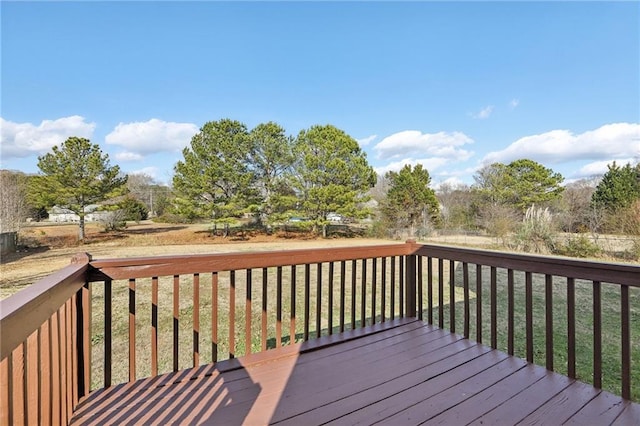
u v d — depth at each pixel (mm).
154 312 1983
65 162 14086
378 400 1715
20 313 827
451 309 2701
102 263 1820
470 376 1972
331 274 2621
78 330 1737
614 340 3730
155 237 16625
